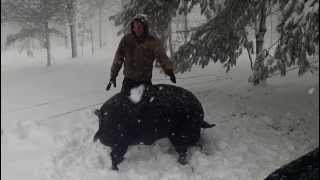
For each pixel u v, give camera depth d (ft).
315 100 20.94
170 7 20.76
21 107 19.72
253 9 18.60
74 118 17.75
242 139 16.03
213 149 15.20
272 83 24.91
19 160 13.98
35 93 23.25
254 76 16.78
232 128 16.98
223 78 26.81
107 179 13.21
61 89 24.48
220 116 18.22
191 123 13.89
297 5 14.82
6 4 44.80
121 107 13.34
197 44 20.33
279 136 16.61
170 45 34.35
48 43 49.39
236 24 19.33
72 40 55.93
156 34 21.80
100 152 14.74
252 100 20.92
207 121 17.49
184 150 13.99
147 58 13.98
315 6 14.23
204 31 20.40
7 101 20.90
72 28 55.01
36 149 14.80
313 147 15.74
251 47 20.49
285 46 15.44
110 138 13.44
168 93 13.84
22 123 16.80
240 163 14.28
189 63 20.68
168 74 13.96
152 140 13.67
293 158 14.76
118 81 26.48
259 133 16.76
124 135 13.39
